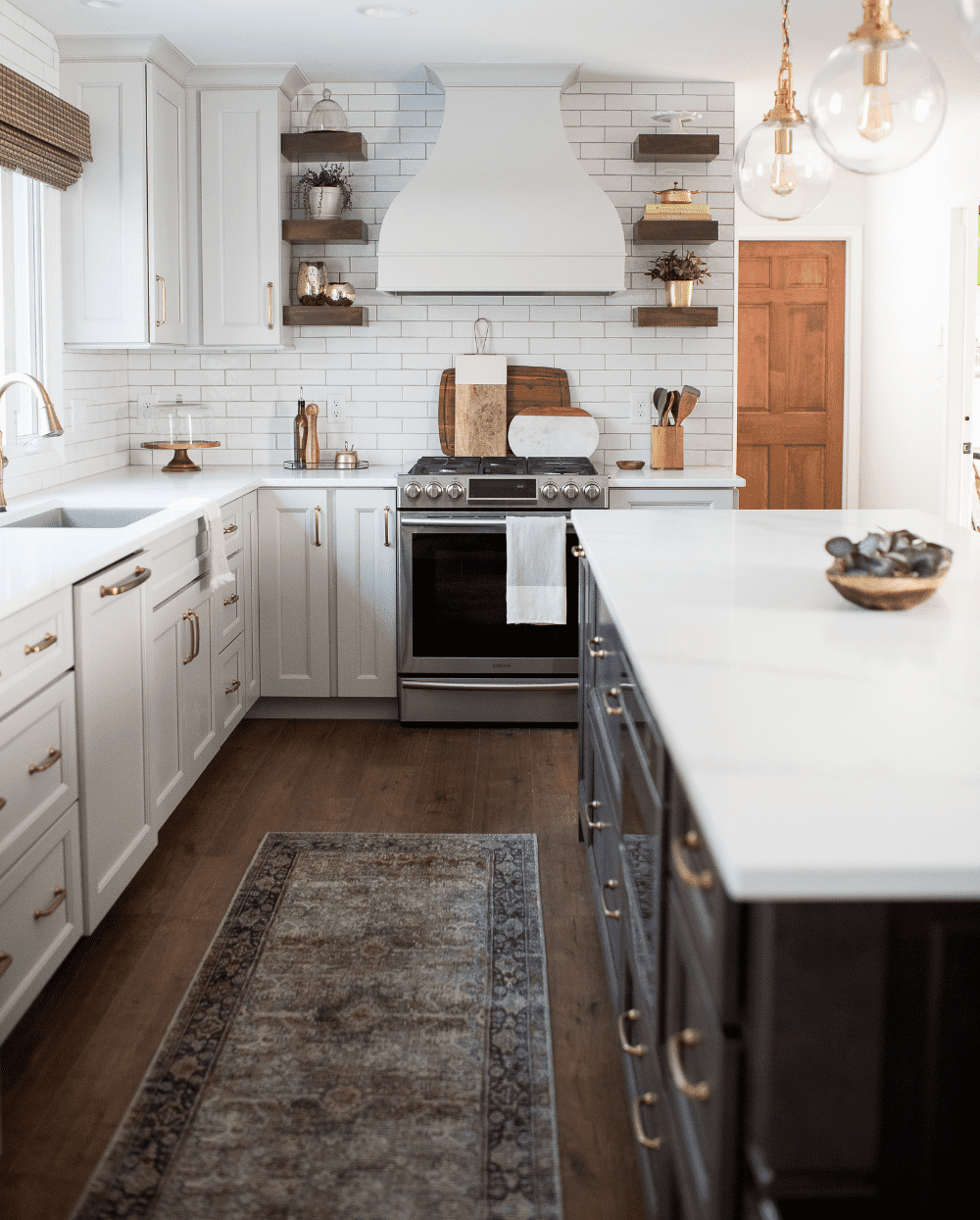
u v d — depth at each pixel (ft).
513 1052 7.88
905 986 3.52
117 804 9.55
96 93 14.42
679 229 16.16
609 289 15.70
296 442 16.61
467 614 15.26
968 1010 3.52
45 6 13.14
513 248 15.65
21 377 10.77
